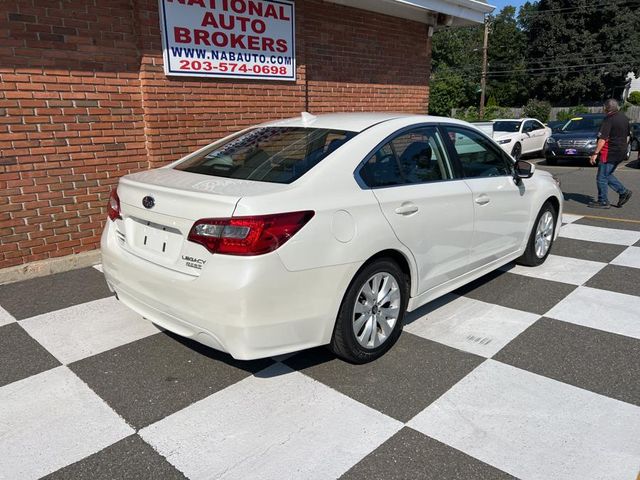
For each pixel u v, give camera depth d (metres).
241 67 6.31
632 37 44.34
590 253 5.87
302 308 2.90
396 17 8.64
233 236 2.70
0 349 3.60
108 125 5.38
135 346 3.65
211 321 2.79
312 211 2.89
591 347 3.64
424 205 3.57
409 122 3.78
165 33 5.51
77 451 2.59
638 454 2.56
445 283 3.98
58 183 5.12
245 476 2.42
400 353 3.55
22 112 4.79
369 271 3.22
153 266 3.07
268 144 3.59
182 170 3.59
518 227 4.83
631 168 14.01
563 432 2.72
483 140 4.44
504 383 3.18
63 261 5.19
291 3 6.72
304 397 3.04
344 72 7.97
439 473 2.44
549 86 48.22
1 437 2.70
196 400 3.01
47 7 4.79
